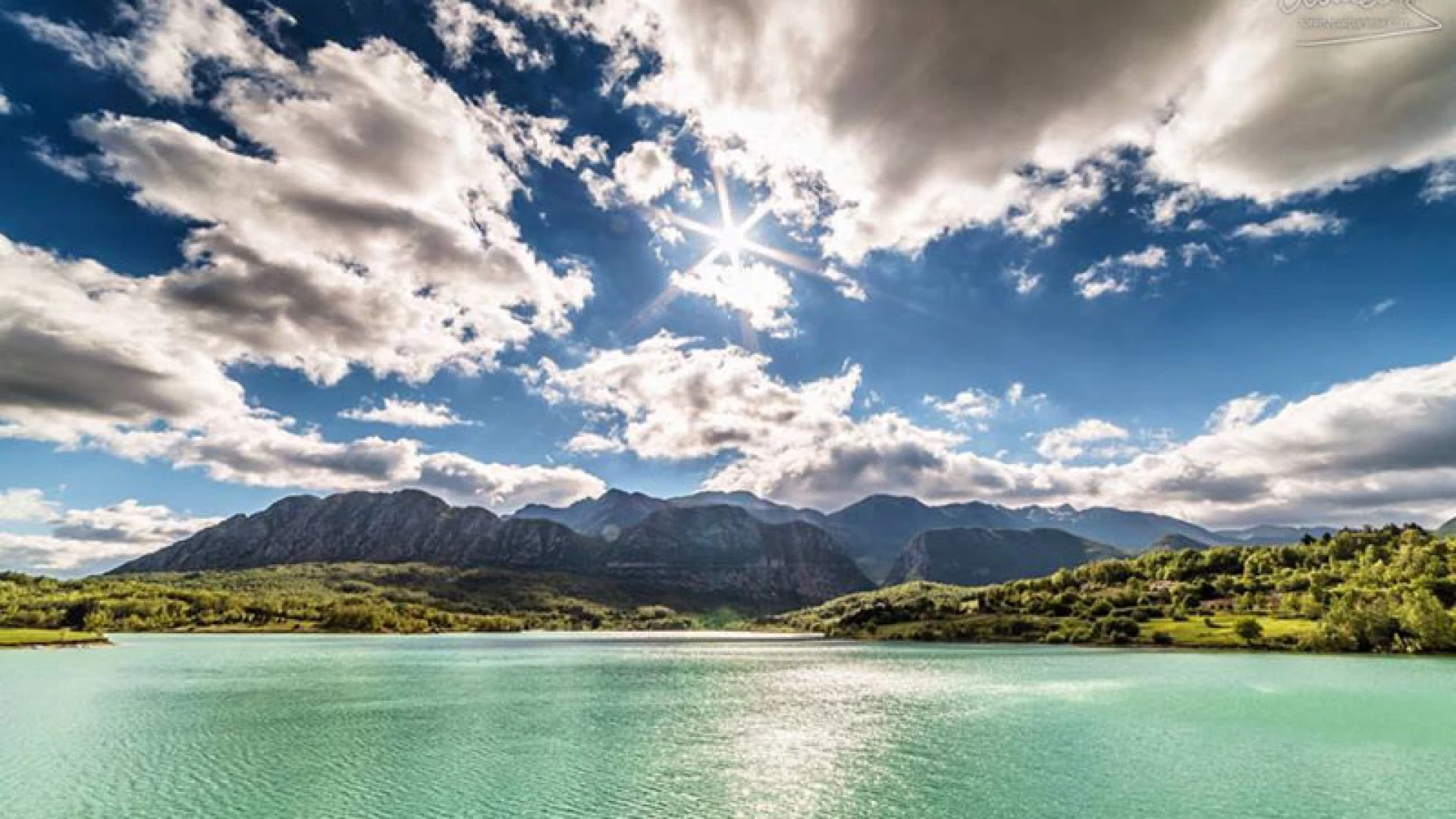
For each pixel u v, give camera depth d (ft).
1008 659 604.49
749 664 593.42
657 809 175.73
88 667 526.57
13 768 217.97
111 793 190.90
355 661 619.67
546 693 400.47
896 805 178.91
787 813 173.47
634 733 275.18
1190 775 207.41
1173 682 420.36
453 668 559.38
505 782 201.26
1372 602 628.28
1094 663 550.36
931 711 328.08
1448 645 546.26
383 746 249.14
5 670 500.33
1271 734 266.77
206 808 178.09
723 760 227.20
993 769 214.28
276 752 239.71
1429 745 248.32
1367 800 183.42
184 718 310.24
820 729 282.97
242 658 635.25
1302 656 564.71
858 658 651.66
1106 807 177.99
